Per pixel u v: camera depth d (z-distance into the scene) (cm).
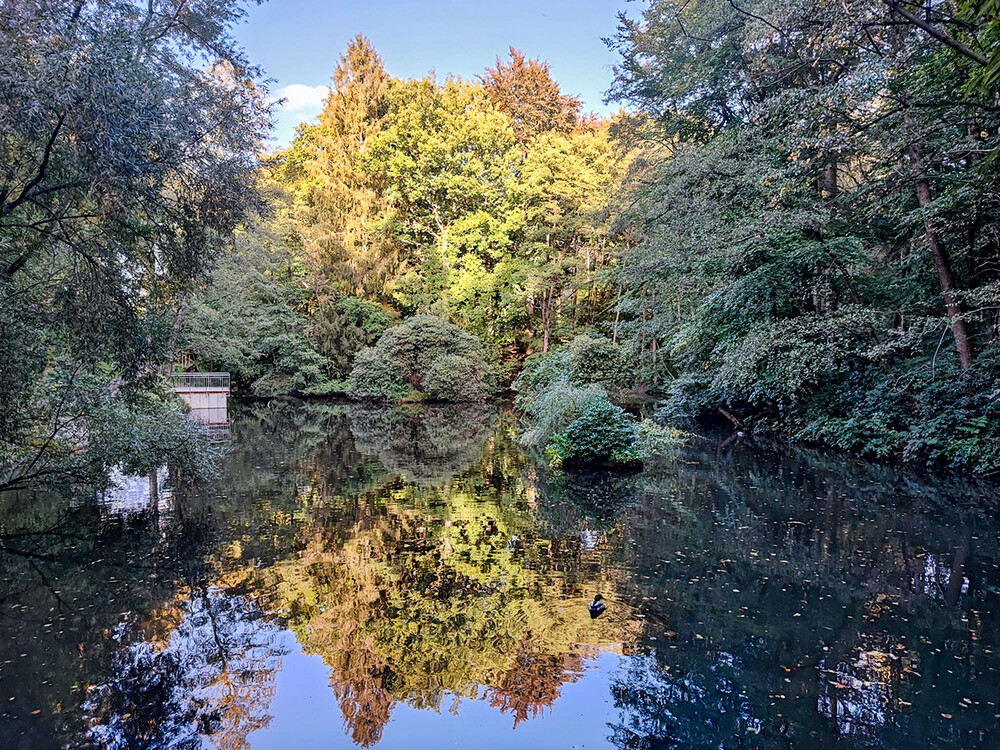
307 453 1223
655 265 1438
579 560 534
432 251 2944
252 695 326
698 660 353
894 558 528
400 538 606
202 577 500
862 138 905
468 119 2912
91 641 388
